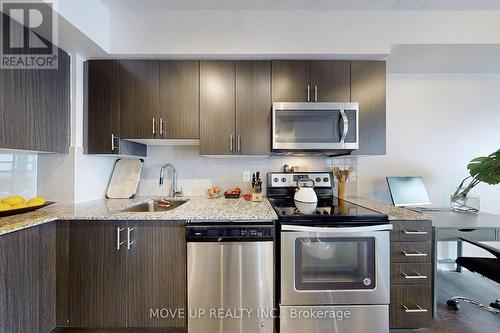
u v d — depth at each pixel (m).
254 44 1.89
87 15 1.62
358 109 1.96
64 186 1.88
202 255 1.53
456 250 2.58
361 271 1.54
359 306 1.54
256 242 1.53
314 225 1.52
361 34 1.90
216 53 1.89
